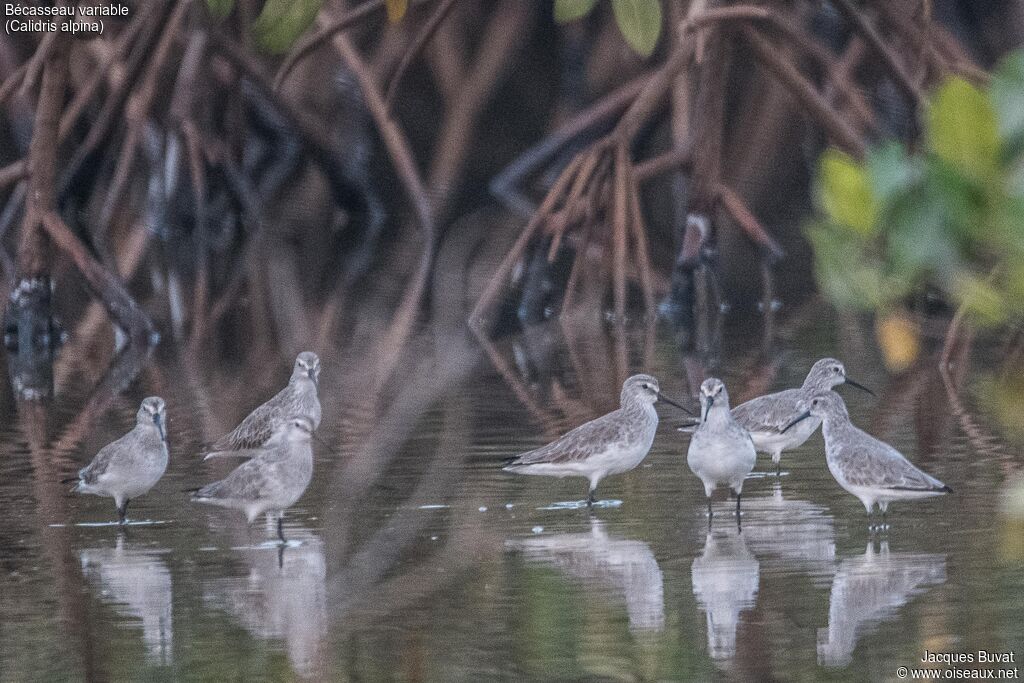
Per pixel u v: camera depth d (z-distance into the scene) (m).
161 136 32.84
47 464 14.62
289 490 11.74
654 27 13.46
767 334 23.30
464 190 38.22
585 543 11.57
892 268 5.65
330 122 35.97
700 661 8.99
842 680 8.62
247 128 35.09
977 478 13.21
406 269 30.42
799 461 14.70
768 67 25.08
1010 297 5.58
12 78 25.58
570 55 38.19
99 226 29.78
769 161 34.91
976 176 5.32
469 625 9.74
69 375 20.30
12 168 22.91
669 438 15.72
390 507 12.83
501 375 19.78
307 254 32.59
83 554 11.49
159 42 29.39
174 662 9.16
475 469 14.23
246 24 32.72
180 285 28.94
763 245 25.34
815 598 10.06
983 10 35.62
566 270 29.03
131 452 12.23
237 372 20.39
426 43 27.22
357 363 21.02
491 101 41.25
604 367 20.31
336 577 10.81
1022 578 10.37
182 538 11.94
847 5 24.98
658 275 28.12
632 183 25.19
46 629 9.79
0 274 28.86
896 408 16.67
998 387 17.78
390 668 9.02
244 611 10.09
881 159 5.54
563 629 9.59
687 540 11.59
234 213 33.44
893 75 24.97
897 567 10.71
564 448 12.92
